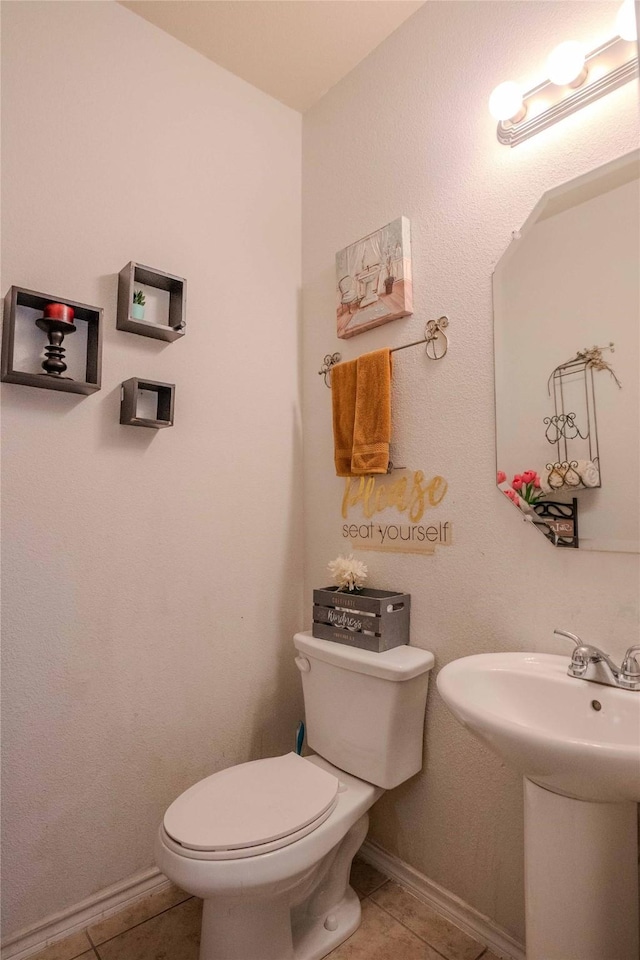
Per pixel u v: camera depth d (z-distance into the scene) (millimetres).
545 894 987
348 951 1283
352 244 1702
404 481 1556
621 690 1017
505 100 1236
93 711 1390
